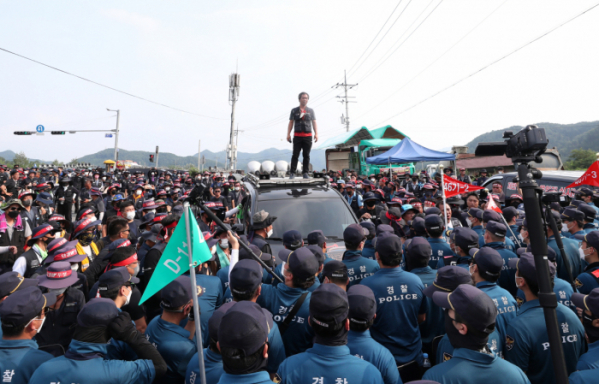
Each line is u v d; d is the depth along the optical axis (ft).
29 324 8.53
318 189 26.16
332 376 6.91
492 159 84.07
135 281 12.01
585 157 526.98
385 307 10.87
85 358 7.77
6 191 48.44
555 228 12.16
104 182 69.51
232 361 6.28
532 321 9.48
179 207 22.27
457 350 7.34
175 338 9.51
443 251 15.89
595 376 7.29
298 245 14.33
